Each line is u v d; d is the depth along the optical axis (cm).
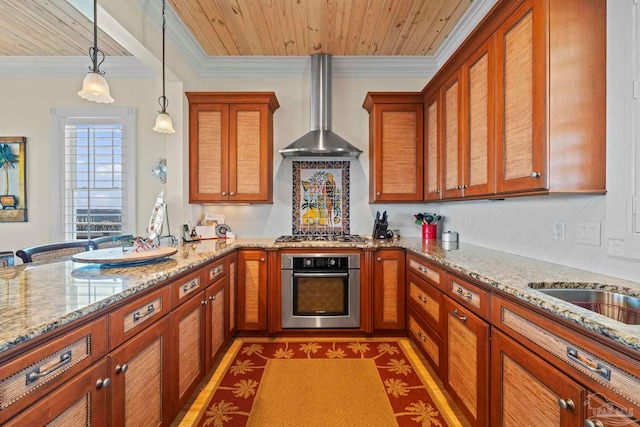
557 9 141
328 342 276
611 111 140
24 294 111
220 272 234
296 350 260
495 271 157
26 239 337
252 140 300
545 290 133
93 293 112
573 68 141
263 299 280
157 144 332
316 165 341
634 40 132
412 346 266
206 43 297
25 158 334
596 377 88
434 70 337
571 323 96
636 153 133
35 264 169
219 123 299
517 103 161
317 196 341
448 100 248
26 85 334
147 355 135
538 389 111
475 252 224
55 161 332
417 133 303
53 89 334
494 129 181
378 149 304
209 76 336
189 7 241
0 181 335
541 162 143
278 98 339
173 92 289
